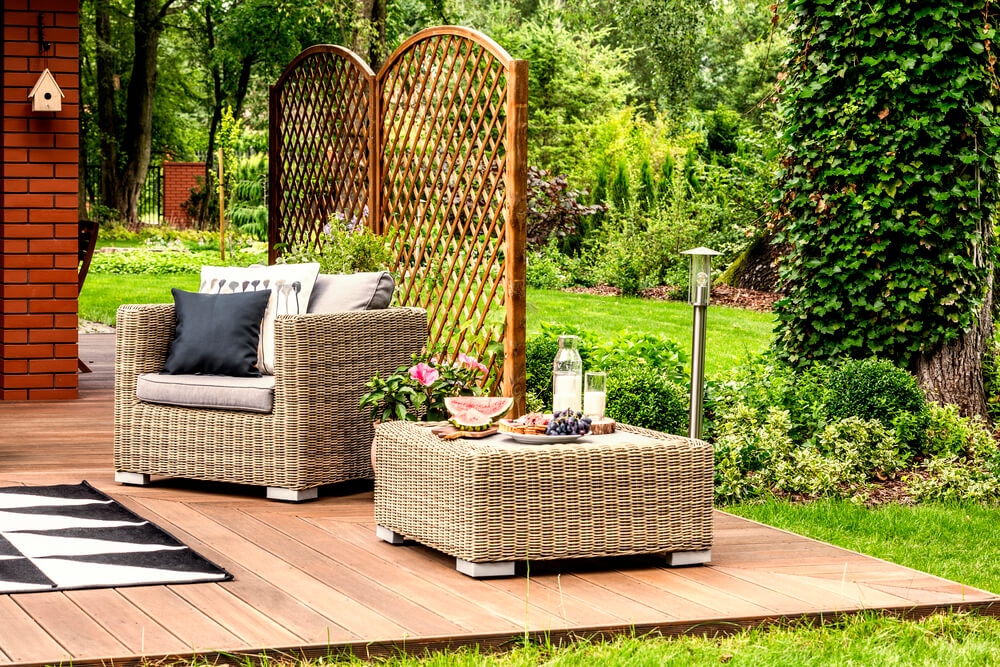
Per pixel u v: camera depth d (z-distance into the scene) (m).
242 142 22.16
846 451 5.26
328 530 4.02
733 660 2.81
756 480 5.02
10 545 3.57
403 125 6.17
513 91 5.11
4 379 6.79
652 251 13.76
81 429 5.82
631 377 5.54
